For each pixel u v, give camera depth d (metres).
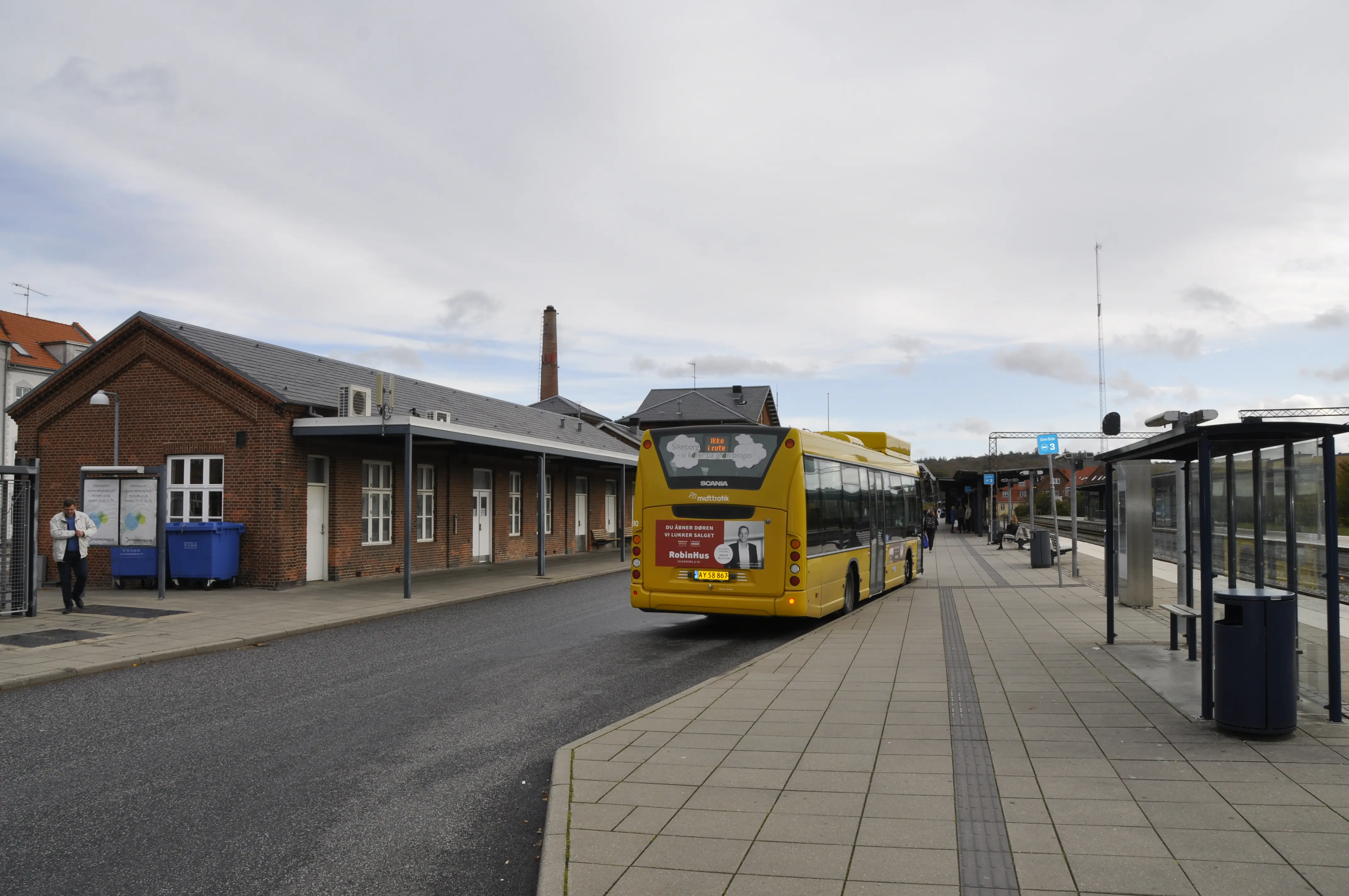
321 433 18.84
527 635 13.46
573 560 30.31
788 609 12.84
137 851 4.89
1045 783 5.51
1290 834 4.57
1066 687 8.36
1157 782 5.46
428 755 6.79
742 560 13.02
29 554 14.35
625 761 6.21
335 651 11.88
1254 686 6.34
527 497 30.69
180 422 19.61
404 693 9.12
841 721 7.26
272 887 4.43
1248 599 6.38
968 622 13.52
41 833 5.18
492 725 7.73
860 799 5.33
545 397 64.69
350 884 4.46
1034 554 24.67
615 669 10.51
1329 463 6.70
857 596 15.91
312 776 6.27
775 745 6.57
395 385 25.88
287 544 19.03
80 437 20.56
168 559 18.44
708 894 4.07
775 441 13.15
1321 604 7.21
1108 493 10.87
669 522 13.38
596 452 27.53
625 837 4.79
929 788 5.48
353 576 21.22
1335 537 6.69
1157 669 9.12
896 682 8.84
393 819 5.38
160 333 19.67
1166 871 4.16
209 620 14.09
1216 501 11.57
